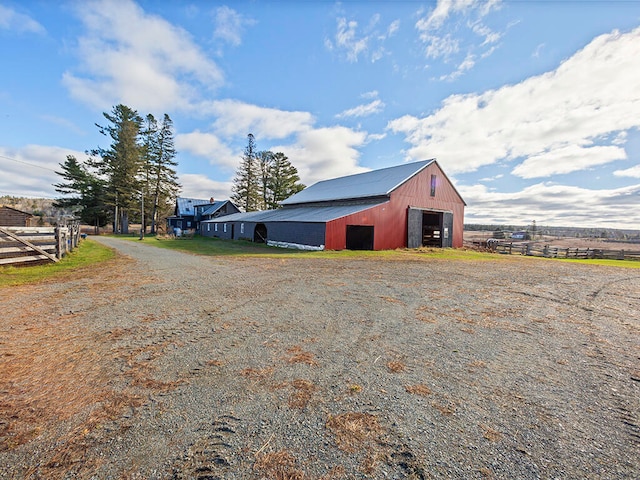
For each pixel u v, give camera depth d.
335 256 13.91
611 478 1.51
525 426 1.95
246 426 1.89
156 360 2.83
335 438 1.79
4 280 6.44
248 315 4.34
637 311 5.15
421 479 1.49
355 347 3.26
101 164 38.53
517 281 8.12
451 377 2.63
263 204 48.50
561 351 3.31
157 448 1.68
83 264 9.07
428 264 11.63
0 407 2.02
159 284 6.45
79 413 1.98
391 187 19.80
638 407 2.22
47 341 3.25
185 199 45.09
